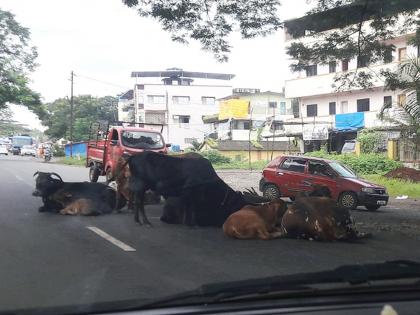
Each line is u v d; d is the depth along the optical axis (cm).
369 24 1415
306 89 4306
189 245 911
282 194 1814
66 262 753
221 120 5853
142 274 689
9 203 1470
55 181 1302
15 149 7031
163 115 7088
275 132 4581
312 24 1391
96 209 1265
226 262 775
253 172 3550
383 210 1684
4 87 4281
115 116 7894
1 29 4178
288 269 735
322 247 924
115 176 1305
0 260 758
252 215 991
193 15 1383
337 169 1753
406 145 1686
